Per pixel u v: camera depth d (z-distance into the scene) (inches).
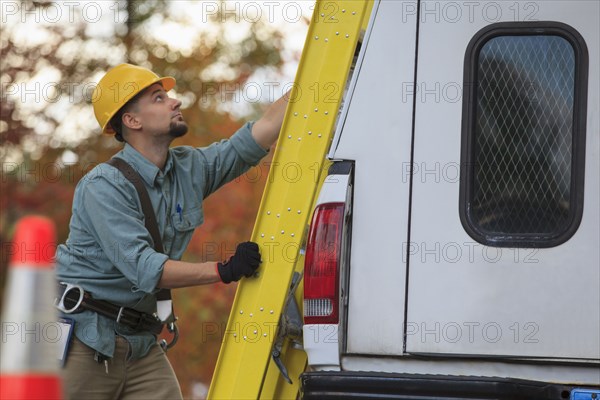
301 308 397.4
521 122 351.6
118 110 419.8
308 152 379.6
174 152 430.9
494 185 350.9
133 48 827.4
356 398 342.6
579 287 343.6
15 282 269.4
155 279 387.9
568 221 346.6
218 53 816.3
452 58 355.6
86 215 406.3
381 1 359.9
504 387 335.3
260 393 385.1
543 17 352.2
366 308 352.5
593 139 347.6
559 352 342.6
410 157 354.3
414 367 351.6
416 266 351.3
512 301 346.0
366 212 354.9
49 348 272.2
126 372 416.5
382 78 357.7
